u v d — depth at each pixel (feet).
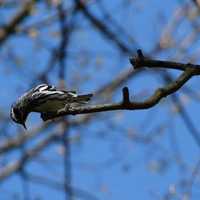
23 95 16.92
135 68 17.76
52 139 50.52
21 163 49.08
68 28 48.11
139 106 17.30
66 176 43.96
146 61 17.66
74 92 16.92
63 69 47.09
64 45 47.67
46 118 16.85
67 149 45.11
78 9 48.32
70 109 16.78
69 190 43.78
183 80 17.75
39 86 17.02
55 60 47.62
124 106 17.08
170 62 17.78
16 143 50.01
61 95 16.75
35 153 49.83
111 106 16.99
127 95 17.04
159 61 17.75
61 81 46.98
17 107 16.92
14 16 49.19
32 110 16.89
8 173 48.67
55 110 16.79
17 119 16.99
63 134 48.16
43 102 16.72
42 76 47.47
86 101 16.96
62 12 48.06
